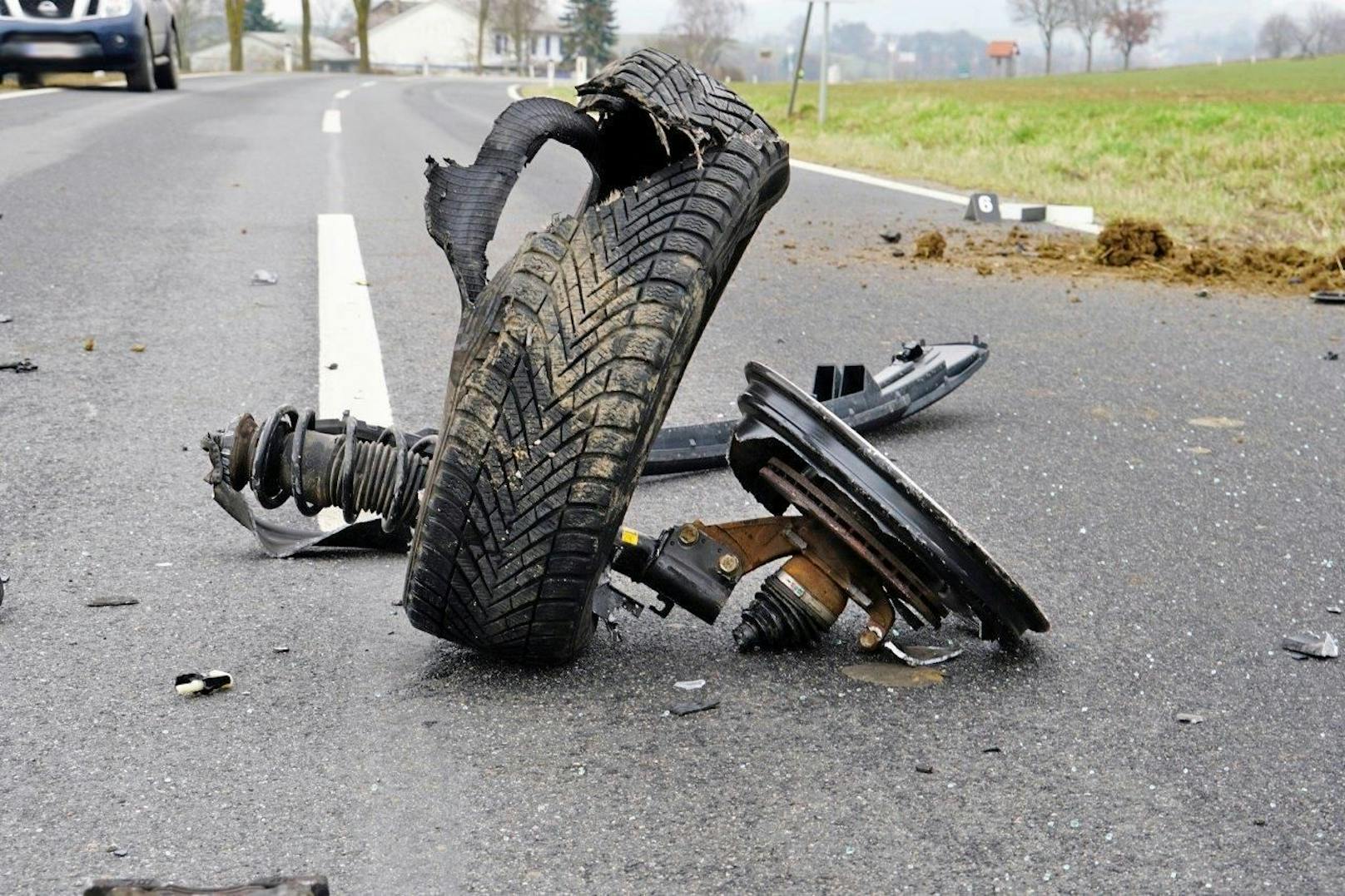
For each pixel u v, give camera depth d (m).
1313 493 4.36
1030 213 11.15
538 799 2.32
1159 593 3.46
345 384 5.27
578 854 2.16
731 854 2.16
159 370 5.41
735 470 2.90
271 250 8.34
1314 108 17.89
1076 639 3.12
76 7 21.69
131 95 22.52
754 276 8.22
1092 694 2.81
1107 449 4.82
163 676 2.79
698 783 2.39
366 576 3.41
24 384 5.15
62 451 4.37
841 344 6.40
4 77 22.45
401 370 5.52
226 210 9.98
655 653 2.95
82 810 2.26
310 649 2.94
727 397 5.36
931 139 18.77
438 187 2.62
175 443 4.50
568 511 2.58
